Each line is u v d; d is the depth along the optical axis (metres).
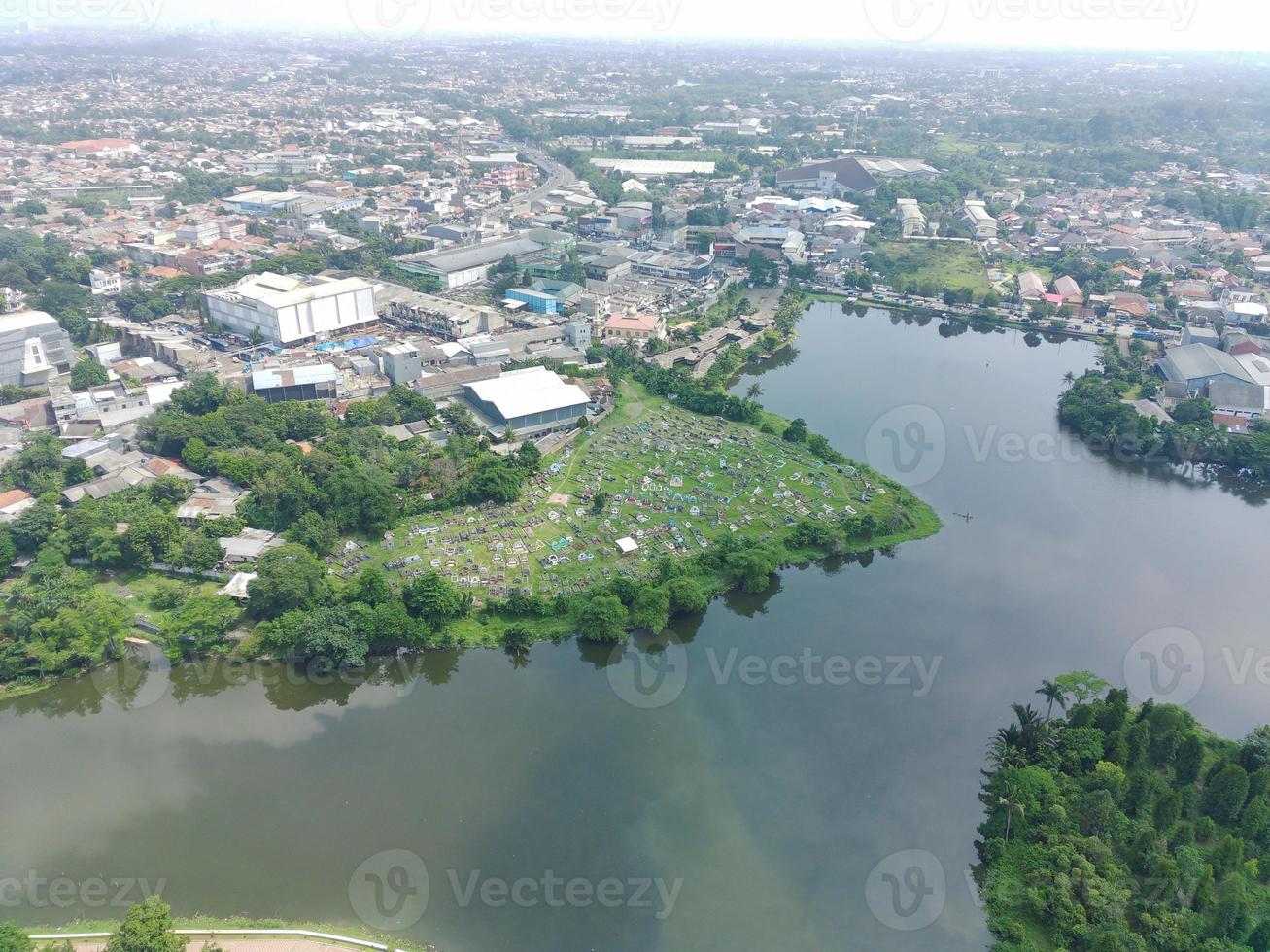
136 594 170.88
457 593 166.00
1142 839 116.56
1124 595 180.88
